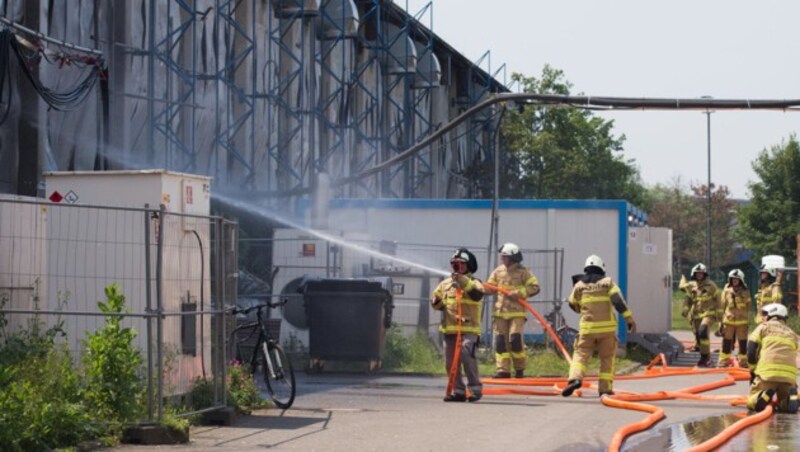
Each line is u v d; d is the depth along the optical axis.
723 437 13.67
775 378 17.25
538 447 12.82
